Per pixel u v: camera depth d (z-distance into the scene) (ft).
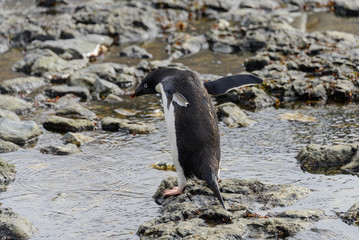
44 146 67.92
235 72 96.37
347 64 95.91
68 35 110.63
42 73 94.99
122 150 66.80
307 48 105.70
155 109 81.92
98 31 113.91
